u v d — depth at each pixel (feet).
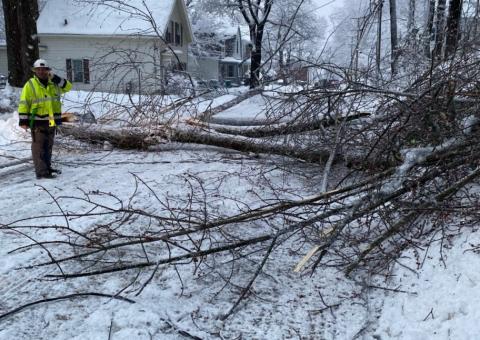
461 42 22.50
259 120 32.04
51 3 96.48
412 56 27.84
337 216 17.26
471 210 13.50
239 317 11.37
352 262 13.69
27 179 22.47
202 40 126.93
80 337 10.19
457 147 15.16
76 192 20.29
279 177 23.02
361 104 24.04
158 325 10.73
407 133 17.46
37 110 21.97
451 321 9.91
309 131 23.11
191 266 13.79
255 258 14.52
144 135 28.22
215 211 17.94
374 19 27.73
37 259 13.96
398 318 10.89
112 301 11.68
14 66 46.70
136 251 14.65
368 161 19.60
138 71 28.96
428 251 13.00
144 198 19.42
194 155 27.68
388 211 14.42
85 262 13.84
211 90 27.96
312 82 24.03
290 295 12.44
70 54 93.40
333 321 11.27
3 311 11.27
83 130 28.71
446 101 17.16
